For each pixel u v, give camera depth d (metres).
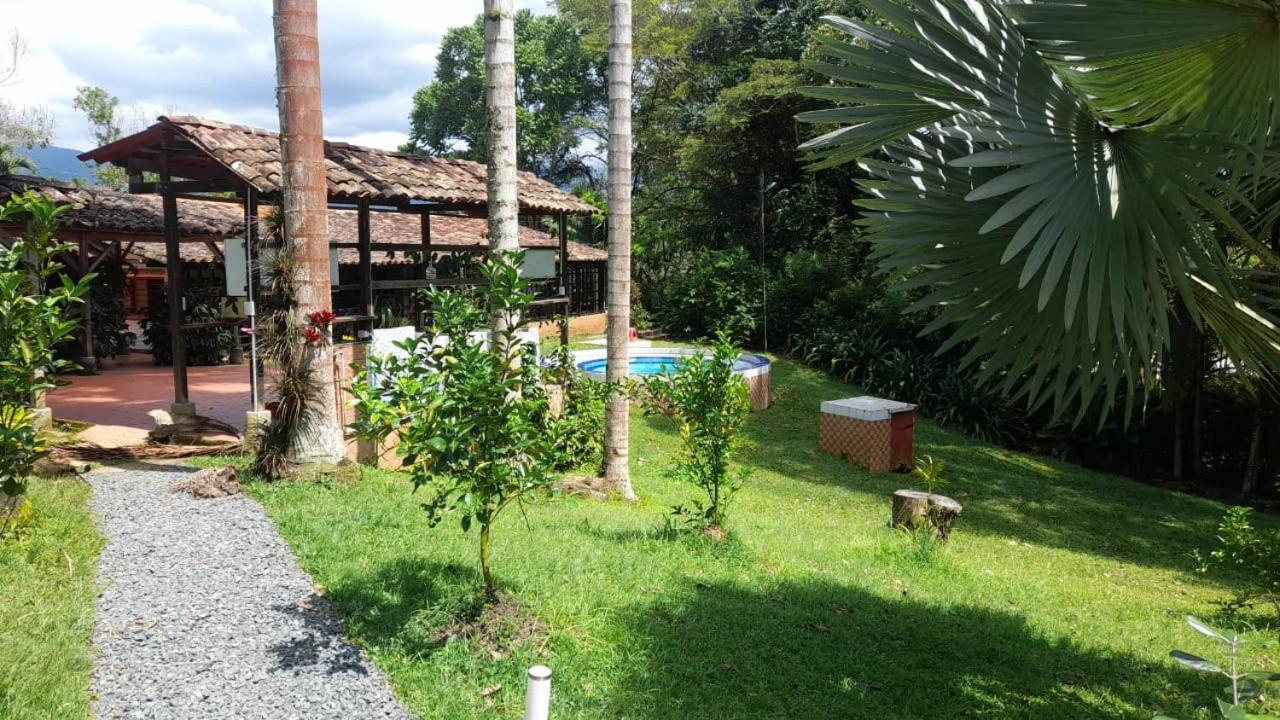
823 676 4.95
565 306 15.12
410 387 4.31
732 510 9.88
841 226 25.52
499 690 4.20
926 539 8.47
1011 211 3.50
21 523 5.70
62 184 13.80
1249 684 2.69
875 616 6.14
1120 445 16.19
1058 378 4.39
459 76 42.06
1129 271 3.69
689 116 28.56
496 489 4.52
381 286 11.10
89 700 3.88
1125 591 8.82
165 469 8.21
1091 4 3.37
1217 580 9.70
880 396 19.33
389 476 8.50
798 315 23.92
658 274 31.62
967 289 4.55
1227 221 3.94
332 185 10.01
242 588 5.22
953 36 3.68
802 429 16.16
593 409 11.12
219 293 18.03
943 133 3.66
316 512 6.75
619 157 9.41
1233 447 16.02
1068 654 5.98
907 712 4.62
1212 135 3.73
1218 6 3.27
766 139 26.78
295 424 7.82
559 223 15.21
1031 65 3.70
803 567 7.27
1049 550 10.51
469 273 13.04
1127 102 3.69
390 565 5.61
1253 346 4.55
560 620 4.98
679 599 5.76
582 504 8.85
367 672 4.29
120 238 14.59
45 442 5.63
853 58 3.88
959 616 6.45
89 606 4.78
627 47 9.27
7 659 3.97
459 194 11.70
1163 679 5.72
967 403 17.53
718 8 31.02
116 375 15.80
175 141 10.10
